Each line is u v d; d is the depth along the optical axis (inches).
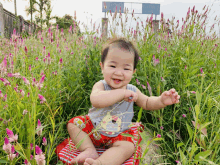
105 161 53.7
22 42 95.3
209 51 126.3
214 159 51.9
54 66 93.7
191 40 120.3
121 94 58.9
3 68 59.6
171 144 71.9
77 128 64.3
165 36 116.8
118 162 55.5
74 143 63.4
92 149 59.8
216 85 77.9
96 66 105.7
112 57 62.0
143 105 72.1
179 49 113.7
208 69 106.0
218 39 149.9
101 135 65.7
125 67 62.5
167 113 81.6
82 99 95.3
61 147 64.5
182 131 77.3
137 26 125.9
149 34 112.1
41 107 68.4
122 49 61.9
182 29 126.5
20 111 61.5
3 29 290.5
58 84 85.0
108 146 66.7
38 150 37.7
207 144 59.6
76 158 54.8
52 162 61.9
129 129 69.1
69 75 96.3
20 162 49.4
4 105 59.1
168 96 66.4
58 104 84.2
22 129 55.7
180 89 89.0
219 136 51.7
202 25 123.0
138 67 100.9
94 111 68.8
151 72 95.1
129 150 58.1
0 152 52.6
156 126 75.7
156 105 68.9
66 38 147.1
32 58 105.7
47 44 121.0
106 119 65.3
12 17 362.0
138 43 113.7
